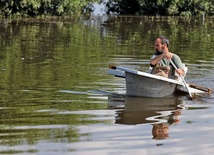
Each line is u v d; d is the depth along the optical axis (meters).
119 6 58.41
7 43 31.28
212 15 59.06
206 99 17.22
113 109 15.55
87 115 14.79
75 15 54.09
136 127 13.68
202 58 26.47
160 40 17.86
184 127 13.73
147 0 57.34
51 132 13.07
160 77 17.12
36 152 11.59
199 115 15.03
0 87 18.20
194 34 39.19
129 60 25.33
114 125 13.78
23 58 25.27
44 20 48.44
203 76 21.39
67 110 15.29
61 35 36.34
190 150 11.92
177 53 28.34
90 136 12.79
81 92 17.77
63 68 22.50
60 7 51.91
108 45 31.31
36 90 17.88
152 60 17.95
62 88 18.30
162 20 52.22
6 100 16.34
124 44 32.03
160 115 14.97
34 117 14.44
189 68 23.23
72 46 30.50
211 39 35.91
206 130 13.45
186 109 15.79
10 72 21.23
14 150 11.70
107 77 20.55
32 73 21.11
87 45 31.16
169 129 13.52
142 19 52.53
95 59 25.38
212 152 11.81
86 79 20.05
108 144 12.20
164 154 11.63
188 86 18.08
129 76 17.17
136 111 15.39
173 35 38.28
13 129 13.26
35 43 31.52
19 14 50.91
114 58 25.83
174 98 17.28
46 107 15.59
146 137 12.80
